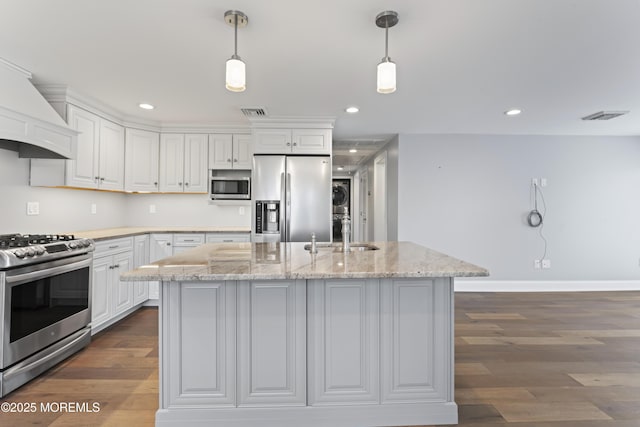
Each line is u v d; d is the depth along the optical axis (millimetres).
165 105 3377
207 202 4375
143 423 1729
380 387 1730
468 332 3068
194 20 1893
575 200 4633
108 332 2984
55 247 2281
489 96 3096
